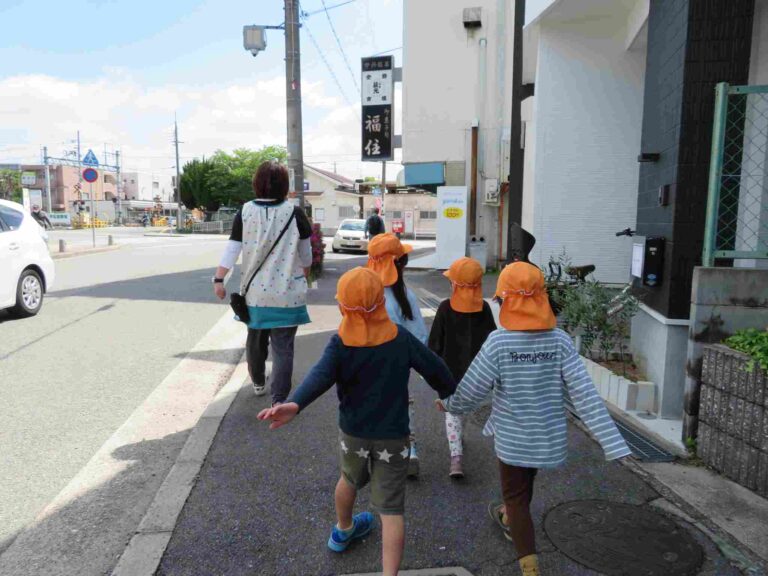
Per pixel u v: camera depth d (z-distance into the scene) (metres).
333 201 49.75
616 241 7.48
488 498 3.26
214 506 3.12
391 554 2.38
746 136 4.36
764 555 2.71
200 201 52.69
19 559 2.69
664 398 4.41
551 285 5.86
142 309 8.91
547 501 3.21
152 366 5.88
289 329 4.29
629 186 7.39
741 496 3.26
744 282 3.68
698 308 3.74
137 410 4.64
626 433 4.14
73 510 3.13
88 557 2.71
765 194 4.50
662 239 4.38
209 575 2.56
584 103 7.38
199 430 4.14
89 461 3.72
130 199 85.75
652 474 3.53
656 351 4.57
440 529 2.94
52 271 8.74
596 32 7.23
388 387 2.40
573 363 2.46
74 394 5.00
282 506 3.14
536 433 2.44
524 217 9.27
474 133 14.56
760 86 3.71
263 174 4.21
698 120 4.05
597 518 3.03
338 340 2.43
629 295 5.16
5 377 5.43
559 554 2.72
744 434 3.34
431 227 46.44
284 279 4.20
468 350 3.36
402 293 3.41
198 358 6.21
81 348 6.52
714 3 3.96
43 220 26.52
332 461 3.68
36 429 4.23
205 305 9.36
